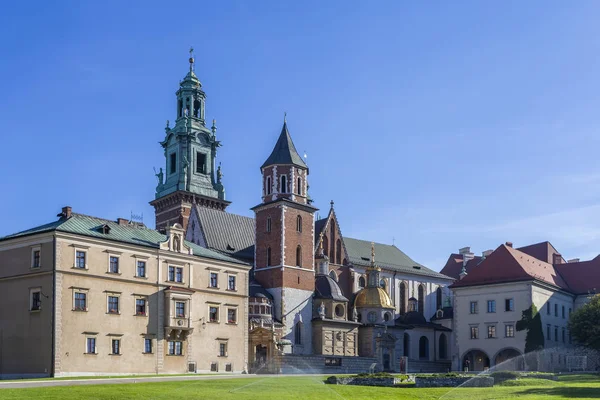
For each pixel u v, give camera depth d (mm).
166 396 55062
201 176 167500
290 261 128875
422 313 164125
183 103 170625
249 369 113438
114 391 56781
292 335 125938
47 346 85000
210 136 171250
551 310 134250
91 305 89125
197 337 101500
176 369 97875
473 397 60156
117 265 92938
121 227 99250
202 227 134125
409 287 162250
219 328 105000
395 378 76188
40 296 86938
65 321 86125
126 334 92500
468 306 133750
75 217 93875
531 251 160250
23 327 87938
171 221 162250
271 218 131250
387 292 156625
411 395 64312
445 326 158125
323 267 138875
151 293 96375
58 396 52906
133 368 92625
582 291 145375
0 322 90250
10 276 90312
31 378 80125
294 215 131500
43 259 87438
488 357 129625
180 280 100438
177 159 166375
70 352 86125
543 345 127250
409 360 138875
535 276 129500
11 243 91000
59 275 86250
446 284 171375
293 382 69562
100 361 89062
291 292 127562
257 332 114125
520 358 125438
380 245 167500
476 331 131875
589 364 128375
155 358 95500
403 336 144875
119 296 92438
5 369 88438
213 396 55781
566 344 139125
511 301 128625
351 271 147250
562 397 58938
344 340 132875
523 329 126125
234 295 107938
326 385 68750
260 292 125375
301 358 116500
